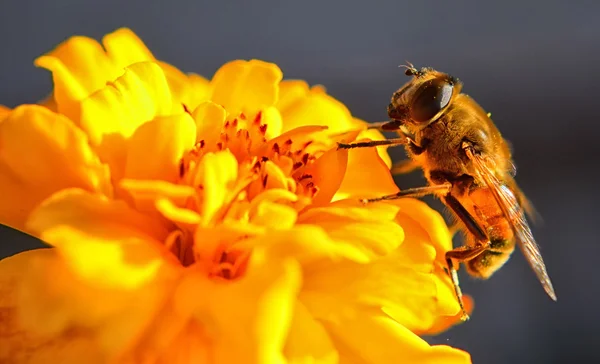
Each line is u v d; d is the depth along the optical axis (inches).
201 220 2.6
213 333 2.5
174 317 2.5
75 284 2.5
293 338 2.6
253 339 2.5
